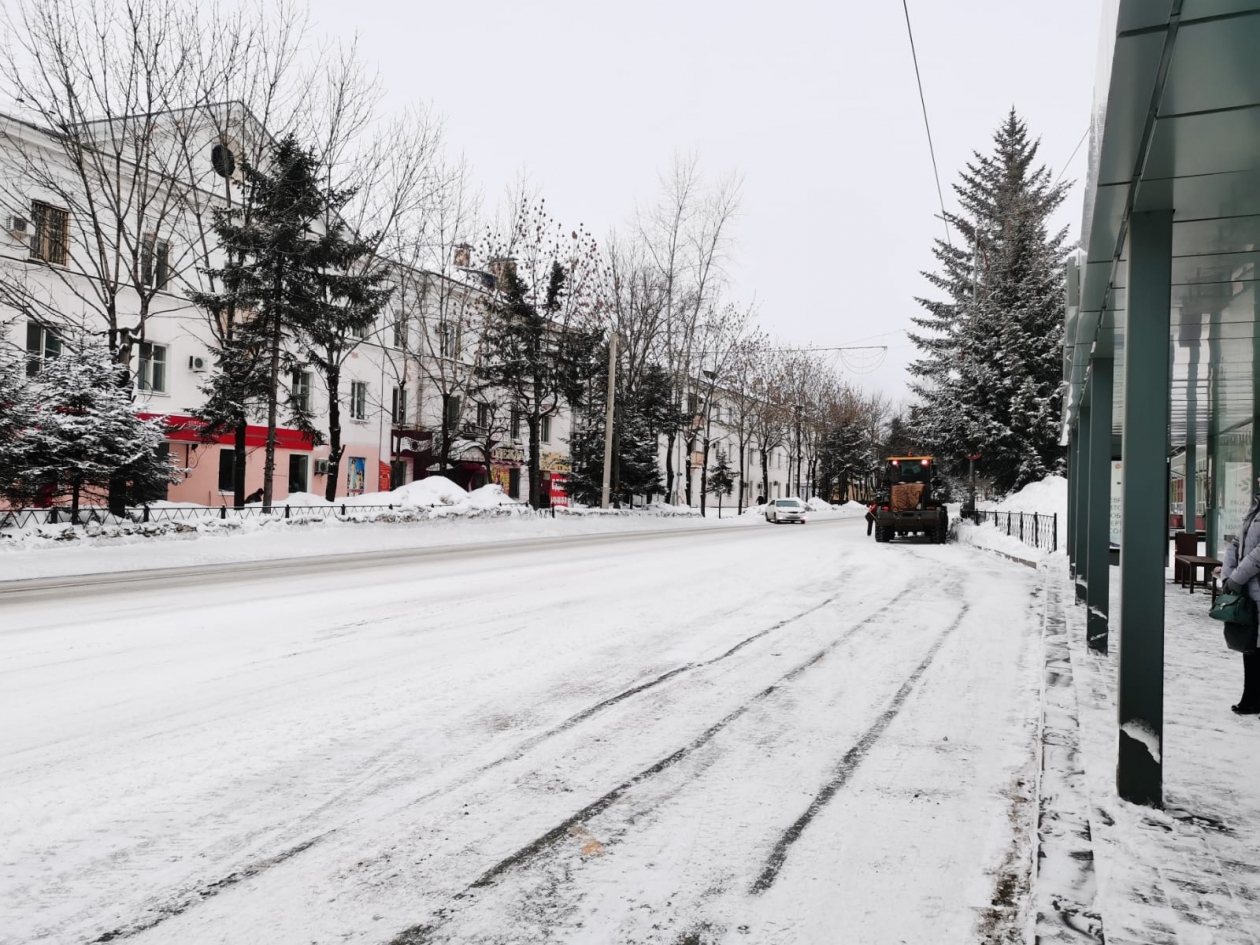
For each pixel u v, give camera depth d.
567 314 34.78
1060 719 4.57
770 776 3.99
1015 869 3.02
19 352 17.58
